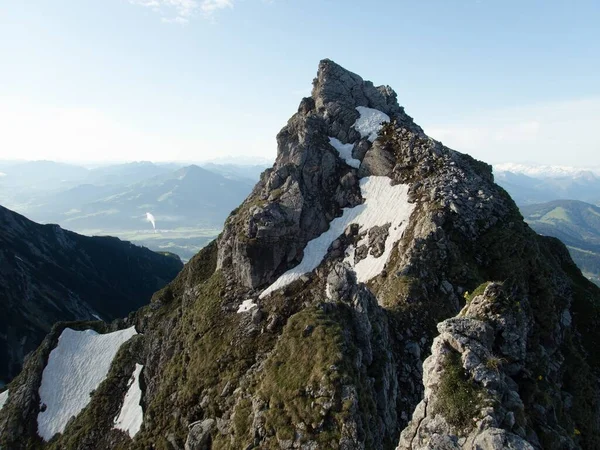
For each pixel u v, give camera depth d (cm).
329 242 7850
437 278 5962
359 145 9106
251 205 8675
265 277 7525
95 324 11000
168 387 6781
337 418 3691
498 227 6906
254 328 6531
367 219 7825
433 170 7881
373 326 5003
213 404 5609
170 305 9838
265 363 4838
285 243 7700
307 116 9619
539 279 6203
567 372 5384
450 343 2855
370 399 4078
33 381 9500
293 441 3725
